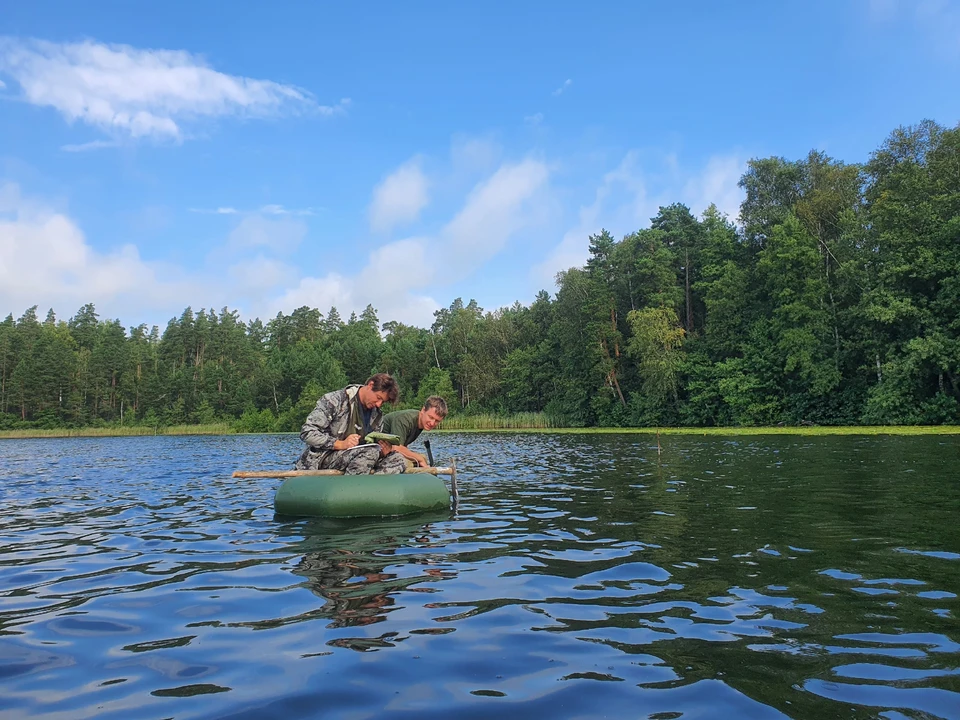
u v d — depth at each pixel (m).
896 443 16.72
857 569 3.99
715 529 5.38
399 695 2.32
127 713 2.20
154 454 22.08
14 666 2.64
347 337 89.62
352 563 4.36
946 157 32.78
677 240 49.56
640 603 3.39
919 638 2.80
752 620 3.09
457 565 4.27
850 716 2.11
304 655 2.71
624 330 48.44
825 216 38.66
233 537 5.41
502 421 50.50
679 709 2.18
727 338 41.47
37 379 76.12
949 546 4.56
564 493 8.07
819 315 34.75
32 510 7.44
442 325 80.31
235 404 76.19
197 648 2.81
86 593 3.76
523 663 2.60
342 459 6.99
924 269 30.33
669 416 42.81
